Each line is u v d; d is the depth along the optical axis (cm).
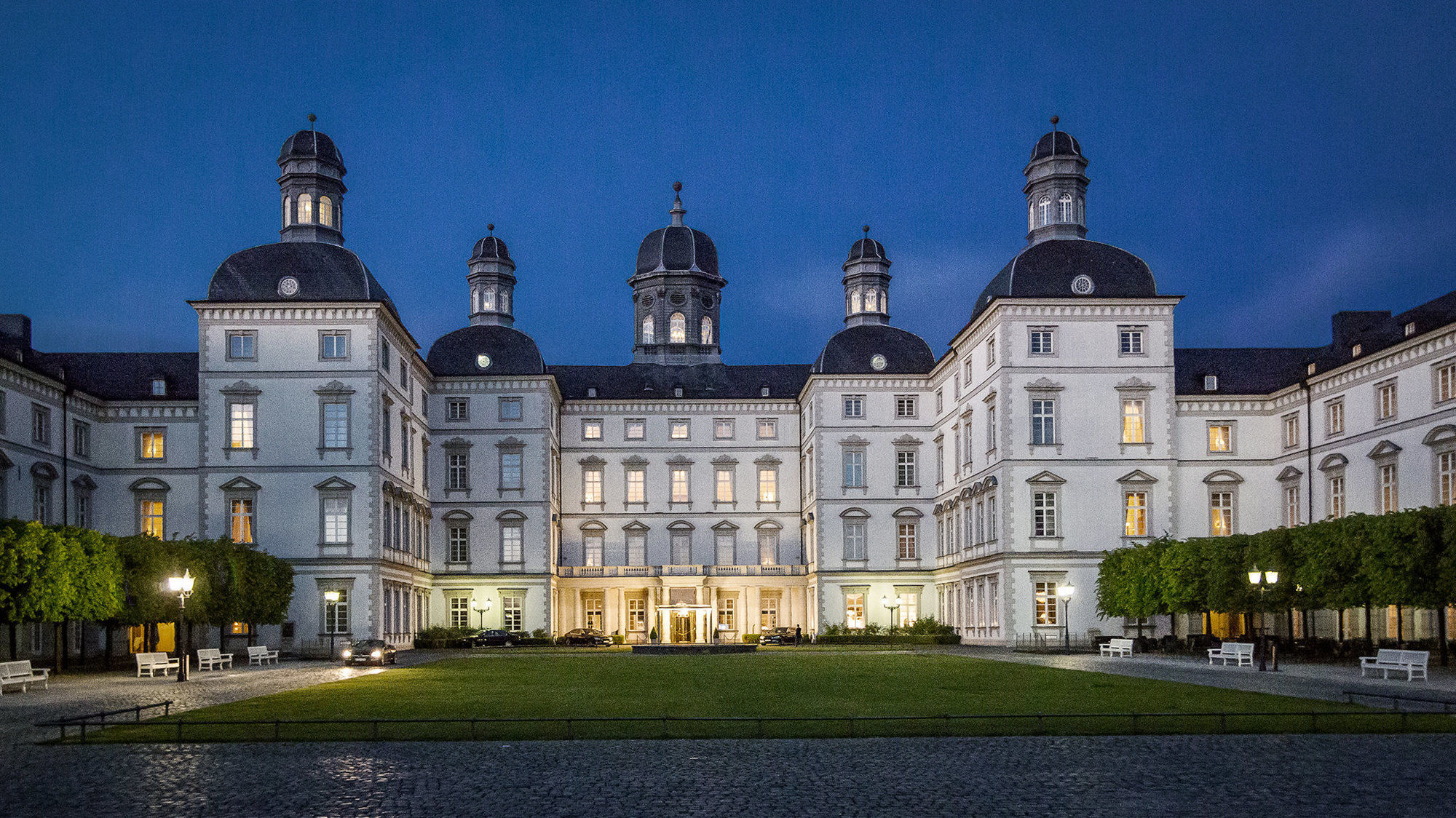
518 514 10056
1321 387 7800
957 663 6188
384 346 8144
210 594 6619
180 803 2191
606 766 2545
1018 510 7906
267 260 7981
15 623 5616
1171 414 7994
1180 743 2816
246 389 7862
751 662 6525
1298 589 6166
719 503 10881
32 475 7294
